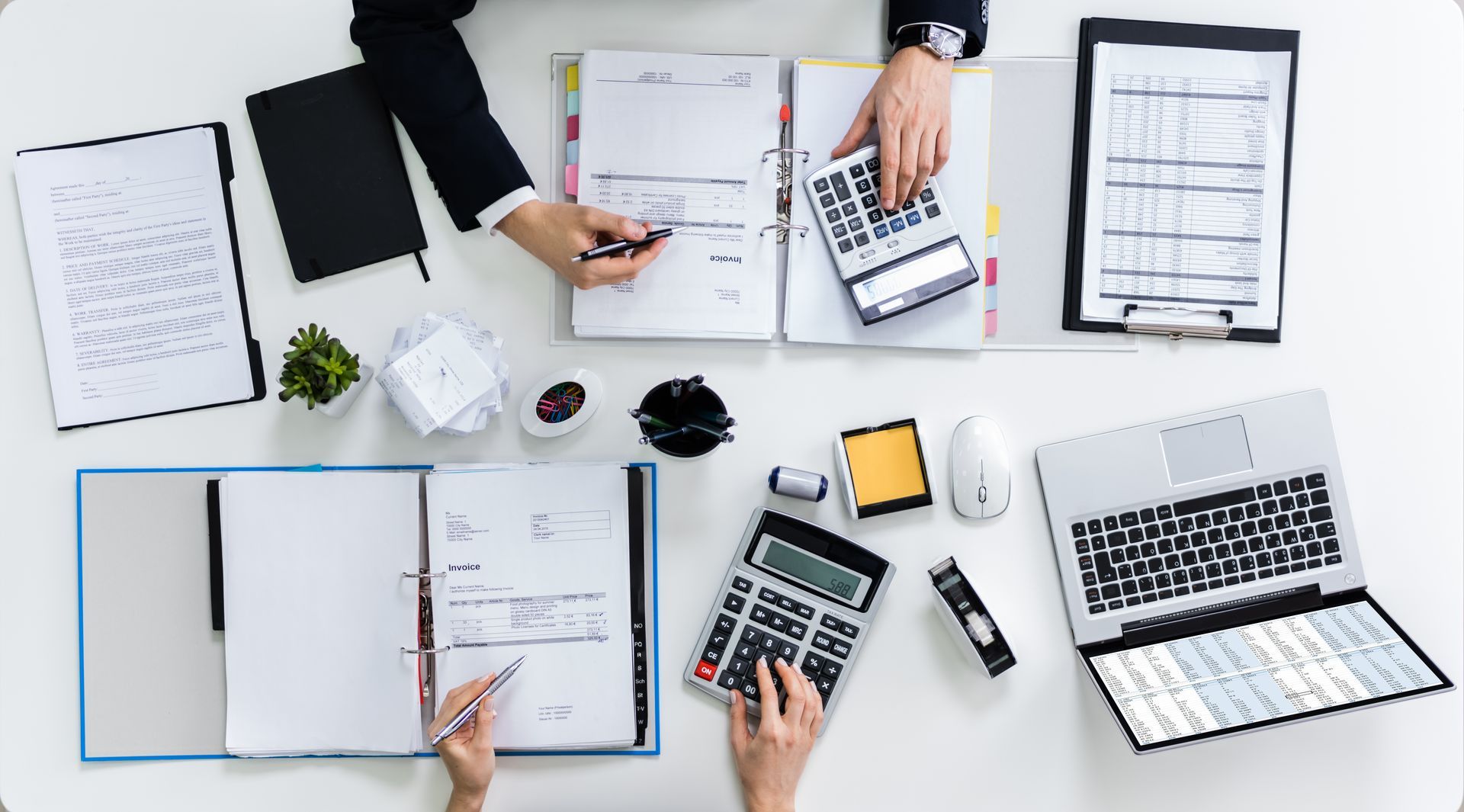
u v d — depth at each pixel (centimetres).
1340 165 106
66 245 102
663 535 104
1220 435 103
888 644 104
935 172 102
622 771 103
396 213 103
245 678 101
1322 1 106
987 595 104
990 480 102
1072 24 106
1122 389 106
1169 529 103
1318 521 102
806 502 104
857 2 106
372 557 101
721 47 105
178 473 102
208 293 103
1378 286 106
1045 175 105
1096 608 103
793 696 99
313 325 97
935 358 105
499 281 104
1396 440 106
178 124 103
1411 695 86
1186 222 105
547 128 104
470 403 95
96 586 102
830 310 104
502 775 103
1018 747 104
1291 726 104
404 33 96
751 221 103
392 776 103
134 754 102
